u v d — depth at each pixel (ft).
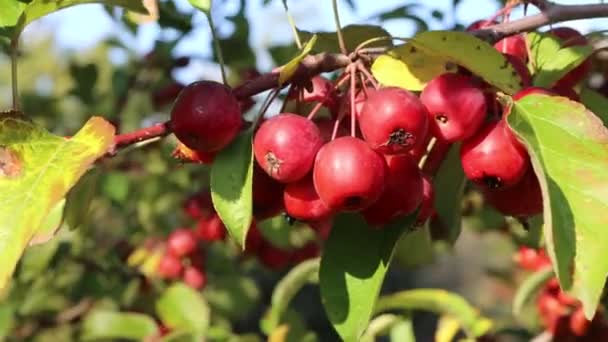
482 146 1.10
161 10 1.70
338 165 1.07
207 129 1.07
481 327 1.74
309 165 1.09
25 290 2.50
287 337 1.87
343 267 1.16
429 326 3.42
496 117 1.13
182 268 2.36
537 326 2.15
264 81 1.13
